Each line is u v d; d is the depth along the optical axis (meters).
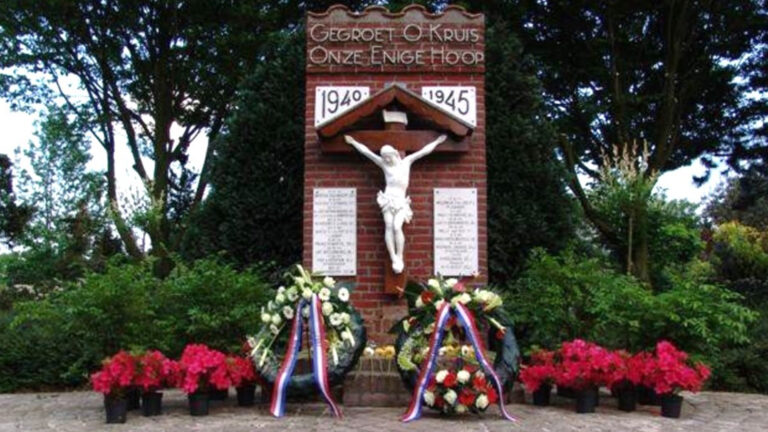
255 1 20.02
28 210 30.09
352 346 7.65
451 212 10.41
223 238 11.67
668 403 7.61
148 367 7.19
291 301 7.82
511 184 11.55
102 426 6.87
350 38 10.82
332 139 10.26
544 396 8.16
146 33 20.94
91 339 8.95
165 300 9.30
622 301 8.77
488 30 12.35
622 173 15.33
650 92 19.50
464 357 7.56
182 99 22.73
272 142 11.97
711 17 18.44
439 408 7.27
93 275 9.03
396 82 10.71
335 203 10.45
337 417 7.26
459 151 10.34
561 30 18.75
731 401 9.15
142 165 22.03
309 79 10.75
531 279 9.65
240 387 7.96
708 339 8.15
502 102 11.88
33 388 10.27
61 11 19.78
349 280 10.31
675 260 16.61
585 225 15.15
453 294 7.68
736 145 20.62
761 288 17.09
